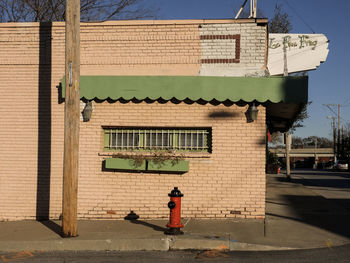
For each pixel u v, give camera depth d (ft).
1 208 33.55
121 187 32.42
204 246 24.85
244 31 32.60
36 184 33.42
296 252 23.48
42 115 33.63
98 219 32.30
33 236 27.20
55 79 33.71
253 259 22.22
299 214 34.86
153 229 28.25
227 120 31.68
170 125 32.12
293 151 306.35
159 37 33.19
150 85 31.40
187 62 32.89
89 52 33.71
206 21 32.86
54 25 33.91
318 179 106.32
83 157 32.73
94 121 32.78
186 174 31.91
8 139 33.81
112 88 31.65
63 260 22.84
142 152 32.58
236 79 30.73
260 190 31.30
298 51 38.86
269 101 31.42
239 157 31.50
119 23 33.47
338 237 26.37
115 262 22.12
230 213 31.45
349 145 201.05
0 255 24.52
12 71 34.12
